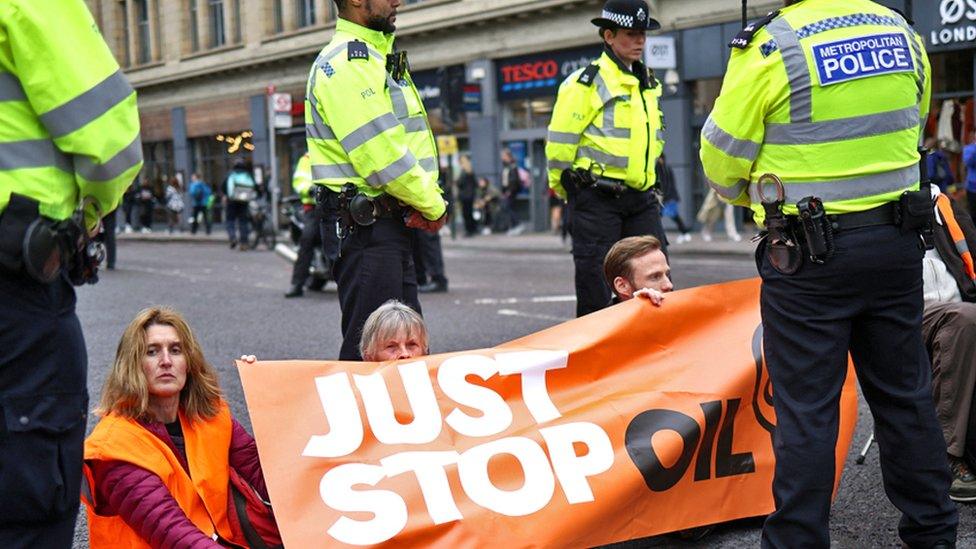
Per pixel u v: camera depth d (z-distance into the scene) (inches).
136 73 1588.3
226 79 1439.5
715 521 163.0
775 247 139.9
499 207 1038.4
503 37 1028.5
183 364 144.0
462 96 995.9
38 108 106.0
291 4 1318.9
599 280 234.5
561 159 233.1
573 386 163.3
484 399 157.3
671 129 898.7
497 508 148.0
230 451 152.3
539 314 405.1
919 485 145.0
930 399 144.9
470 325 380.2
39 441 108.3
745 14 155.6
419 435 151.9
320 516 141.9
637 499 156.8
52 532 111.9
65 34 105.9
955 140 735.7
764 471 168.2
